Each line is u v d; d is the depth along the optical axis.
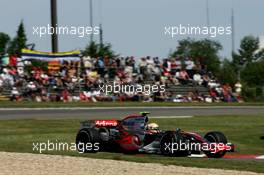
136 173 46.91
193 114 128.25
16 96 137.38
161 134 62.44
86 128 65.50
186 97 159.75
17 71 141.75
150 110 131.00
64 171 47.97
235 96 174.62
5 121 101.56
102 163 53.25
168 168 50.06
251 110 145.75
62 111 121.25
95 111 123.38
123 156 59.81
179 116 121.19
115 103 138.25
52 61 149.12
